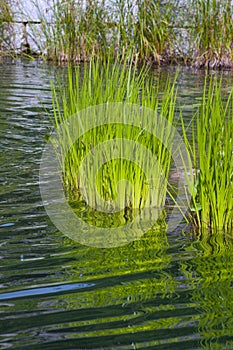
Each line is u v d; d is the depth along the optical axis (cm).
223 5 1212
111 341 279
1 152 593
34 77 1038
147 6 1250
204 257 378
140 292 327
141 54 1234
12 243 390
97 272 352
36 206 459
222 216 426
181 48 1286
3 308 307
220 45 1221
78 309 307
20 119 730
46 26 1297
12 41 1330
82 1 1222
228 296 323
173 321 297
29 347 273
